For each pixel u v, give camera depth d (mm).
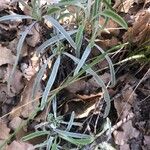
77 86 231
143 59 233
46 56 238
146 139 222
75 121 226
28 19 249
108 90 232
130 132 224
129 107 229
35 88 214
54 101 217
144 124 227
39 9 227
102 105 228
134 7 257
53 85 233
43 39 245
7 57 235
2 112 225
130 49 236
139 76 240
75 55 235
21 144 214
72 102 231
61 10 219
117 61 239
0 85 230
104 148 211
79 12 227
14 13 253
